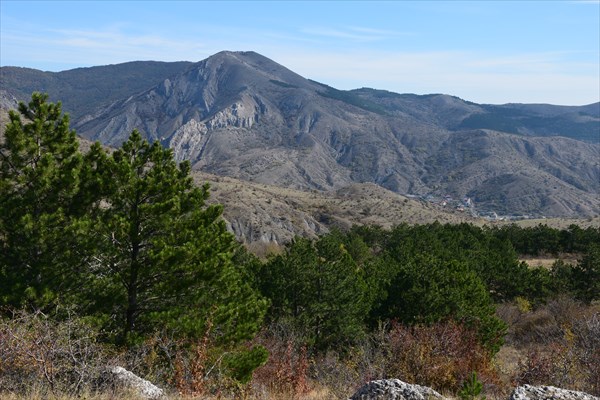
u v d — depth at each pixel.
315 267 26.12
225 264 16.08
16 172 15.04
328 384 14.31
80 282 14.73
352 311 25.77
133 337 14.09
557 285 44.47
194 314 15.24
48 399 8.65
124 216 15.17
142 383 10.17
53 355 9.55
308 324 24.75
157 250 15.19
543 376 14.39
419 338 14.94
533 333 34.16
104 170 15.48
